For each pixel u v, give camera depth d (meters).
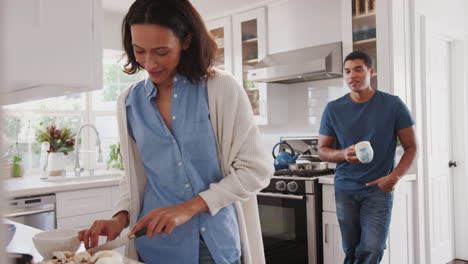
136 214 1.16
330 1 3.32
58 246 0.96
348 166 2.45
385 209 2.35
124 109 1.13
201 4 3.71
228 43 3.98
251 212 1.18
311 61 3.10
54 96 0.72
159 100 1.08
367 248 2.36
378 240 2.34
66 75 0.57
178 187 1.06
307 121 3.69
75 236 0.99
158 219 0.92
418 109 3.17
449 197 3.82
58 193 2.93
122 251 2.09
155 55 0.96
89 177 3.35
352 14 3.13
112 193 3.23
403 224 2.94
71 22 0.57
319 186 2.85
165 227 0.92
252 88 3.78
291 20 3.55
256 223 1.18
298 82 3.74
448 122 3.84
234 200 1.02
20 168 3.50
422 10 3.21
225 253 1.05
